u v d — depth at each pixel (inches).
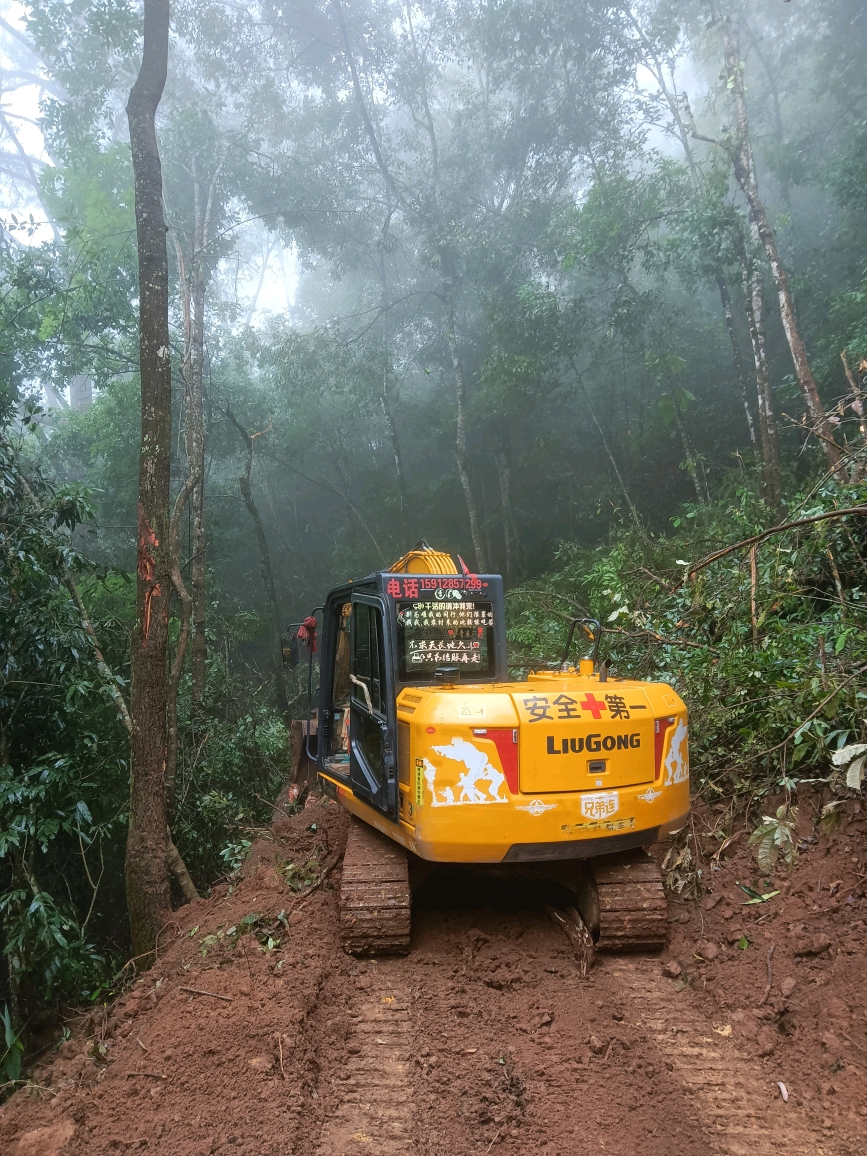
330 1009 150.3
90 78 596.7
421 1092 124.1
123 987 234.5
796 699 192.4
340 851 217.3
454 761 155.1
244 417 780.6
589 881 173.2
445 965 166.7
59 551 314.8
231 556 799.7
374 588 196.1
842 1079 116.9
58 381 601.0
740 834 196.4
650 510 649.6
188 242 653.3
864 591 250.4
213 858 355.9
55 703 308.2
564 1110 116.7
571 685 173.8
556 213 608.7
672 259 561.0
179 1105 123.8
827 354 529.0
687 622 255.0
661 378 582.2
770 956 151.9
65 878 352.2
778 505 429.4
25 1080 156.3
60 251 609.6
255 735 453.1
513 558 701.3
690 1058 128.3
